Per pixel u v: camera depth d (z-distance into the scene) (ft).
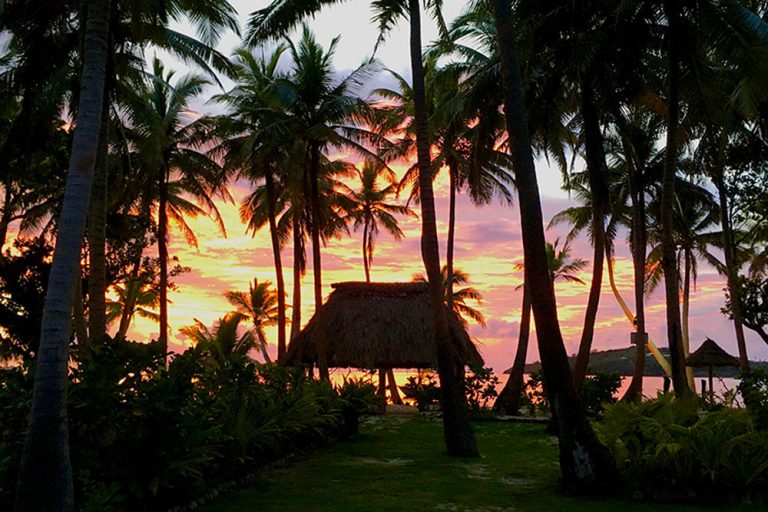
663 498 28.71
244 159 78.13
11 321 81.25
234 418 33.50
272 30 48.91
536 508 27.40
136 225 96.99
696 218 115.85
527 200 33.09
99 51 23.99
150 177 94.94
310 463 40.50
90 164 22.94
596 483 29.78
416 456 43.29
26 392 23.84
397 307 81.46
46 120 61.57
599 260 57.98
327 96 81.15
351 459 42.16
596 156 56.70
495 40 67.92
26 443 20.35
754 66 47.96
